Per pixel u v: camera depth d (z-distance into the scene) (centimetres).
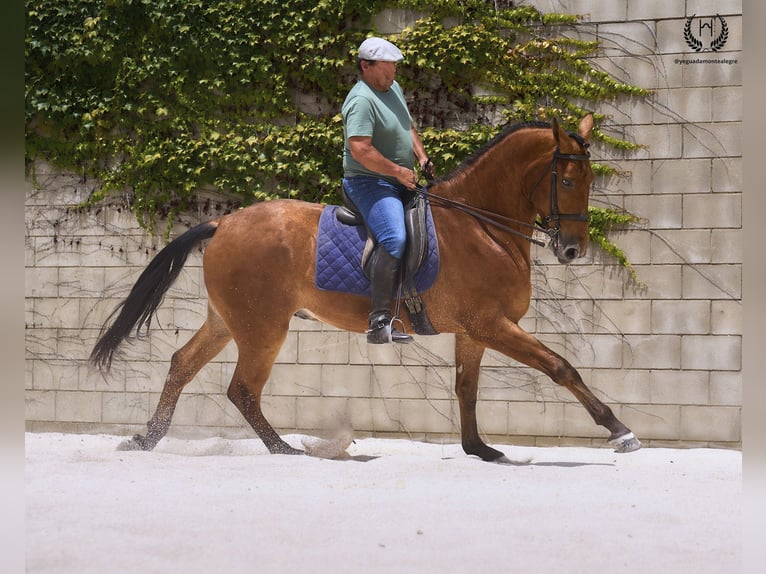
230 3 1057
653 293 987
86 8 1087
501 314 750
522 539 480
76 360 1090
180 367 839
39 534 484
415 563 435
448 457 834
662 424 981
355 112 749
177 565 433
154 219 1078
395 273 739
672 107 986
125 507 549
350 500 572
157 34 1073
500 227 757
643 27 993
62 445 913
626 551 458
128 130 1088
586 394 738
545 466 749
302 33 1041
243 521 514
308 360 1048
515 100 1012
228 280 792
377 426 1034
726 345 972
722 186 976
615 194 995
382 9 1034
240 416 1057
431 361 1027
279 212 800
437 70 1017
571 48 1006
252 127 1059
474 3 1016
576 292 1002
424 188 768
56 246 1098
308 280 779
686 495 604
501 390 1013
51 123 1092
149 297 831
